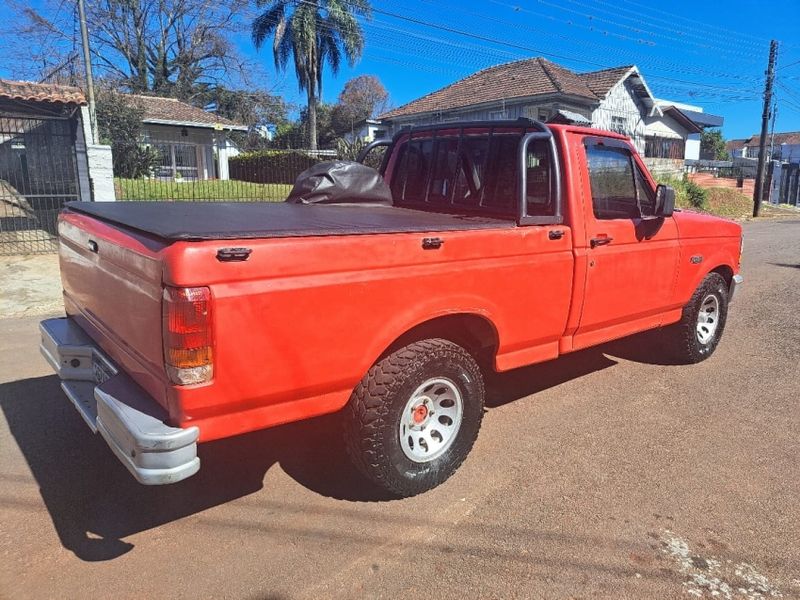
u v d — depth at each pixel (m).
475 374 3.43
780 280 10.73
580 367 5.69
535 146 4.04
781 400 4.92
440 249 3.13
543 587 2.67
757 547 2.99
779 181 40.69
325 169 4.66
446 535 3.02
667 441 4.14
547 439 4.14
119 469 3.60
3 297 7.93
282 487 3.46
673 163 31.48
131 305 2.73
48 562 2.75
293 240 2.61
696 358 5.66
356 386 3.05
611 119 28.31
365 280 2.84
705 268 5.33
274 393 2.66
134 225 2.81
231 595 2.58
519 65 28.06
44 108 13.09
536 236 3.65
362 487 3.46
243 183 16.94
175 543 2.92
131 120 22.28
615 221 4.24
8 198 13.97
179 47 38.66
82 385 3.38
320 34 34.38
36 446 3.85
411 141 5.08
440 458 3.38
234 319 2.46
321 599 2.57
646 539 3.03
